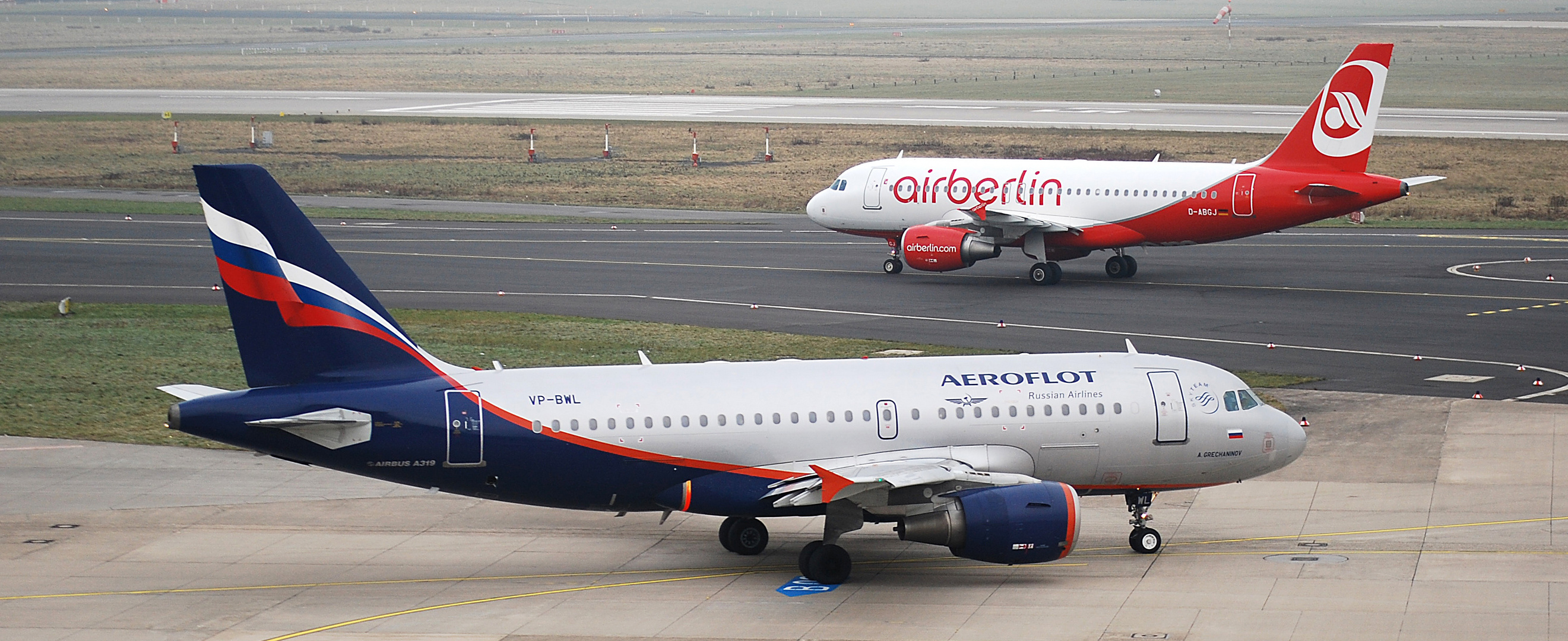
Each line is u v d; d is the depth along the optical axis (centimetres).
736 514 8281
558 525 9512
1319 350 14925
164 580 8294
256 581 8288
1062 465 8506
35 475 10600
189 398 7900
